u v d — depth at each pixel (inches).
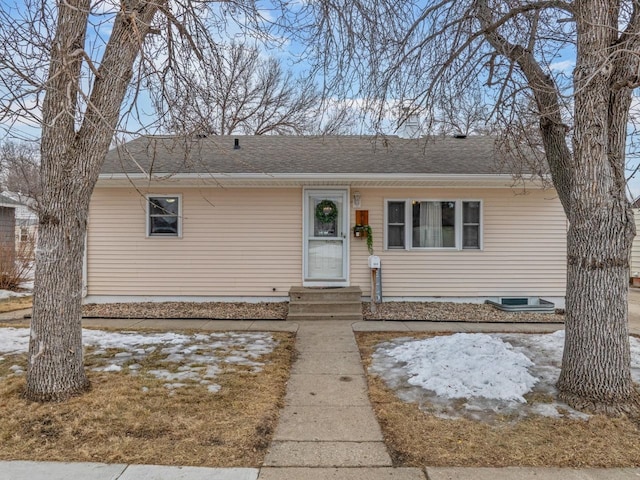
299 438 129.9
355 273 360.5
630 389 150.6
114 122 157.9
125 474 108.6
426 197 358.6
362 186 357.7
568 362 157.3
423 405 154.0
